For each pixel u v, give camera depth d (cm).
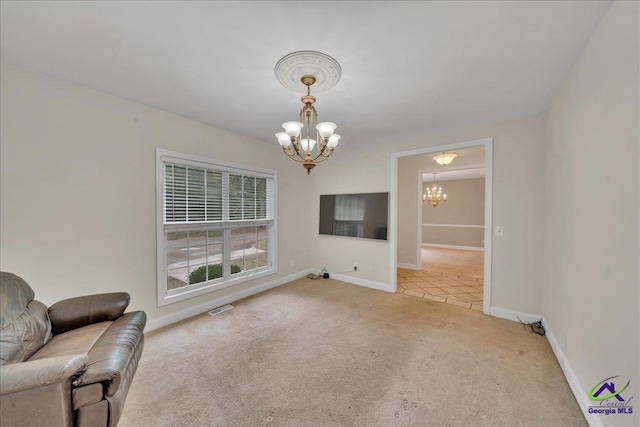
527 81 201
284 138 205
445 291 384
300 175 446
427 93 221
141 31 146
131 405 155
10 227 183
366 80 198
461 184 854
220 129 317
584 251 160
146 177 252
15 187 184
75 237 211
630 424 110
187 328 259
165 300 266
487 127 296
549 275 241
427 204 917
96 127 220
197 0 122
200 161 295
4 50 164
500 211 288
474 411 153
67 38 152
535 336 244
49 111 197
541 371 191
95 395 112
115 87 215
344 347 224
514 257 281
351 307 317
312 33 147
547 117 254
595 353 142
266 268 392
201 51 165
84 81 205
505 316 286
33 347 143
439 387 173
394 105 246
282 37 150
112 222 231
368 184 404
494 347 224
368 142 383
